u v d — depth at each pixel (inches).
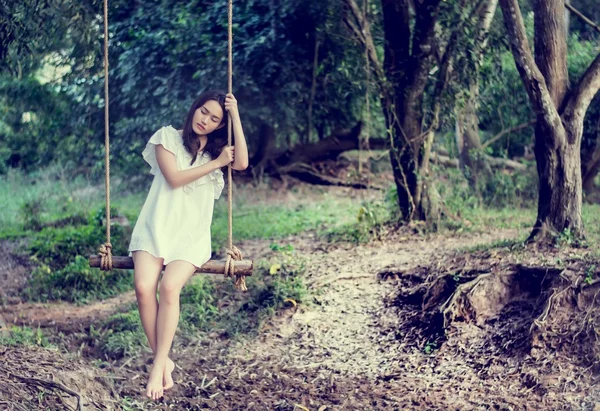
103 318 327.9
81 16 369.7
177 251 182.7
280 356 288.8
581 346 258.5
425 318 302.2
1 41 311.3
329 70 505.7
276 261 382.6
